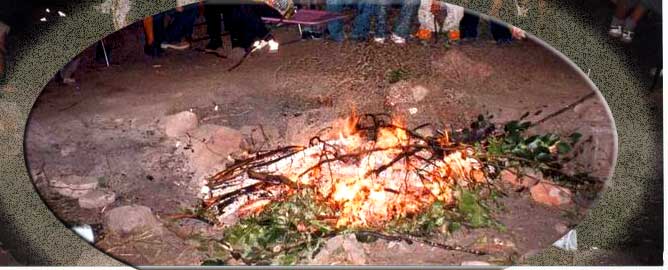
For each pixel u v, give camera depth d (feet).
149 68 20.72
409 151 15.17
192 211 14.29
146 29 22.18
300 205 13.79
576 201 14.29
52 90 19.29
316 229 13.33
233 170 15.26
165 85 19.74
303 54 21.22
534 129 16.92
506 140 15.96
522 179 14.78
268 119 17.71
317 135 16.58
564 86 19.03
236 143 16.17
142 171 15.64
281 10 22.49
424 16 22.09
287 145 16.34
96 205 14.44
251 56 21.36
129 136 17.04
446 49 21.13
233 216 13.96
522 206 14.15
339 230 13.29
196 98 18.97
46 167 15.78
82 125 17.49
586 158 15.56
